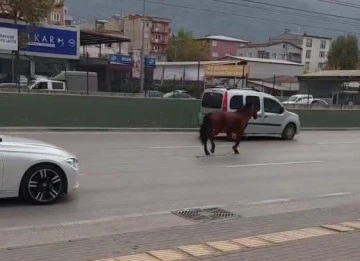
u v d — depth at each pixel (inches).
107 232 261.3
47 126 836.0
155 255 210.5
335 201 358.3
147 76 1855.3
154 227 274.1
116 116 900.6
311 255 213.5
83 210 306.0
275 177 453.4
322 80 2434.8
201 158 560.7
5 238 245.0
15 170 304.8
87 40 1784.0
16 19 1369.3
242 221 284.4
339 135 1027.3
